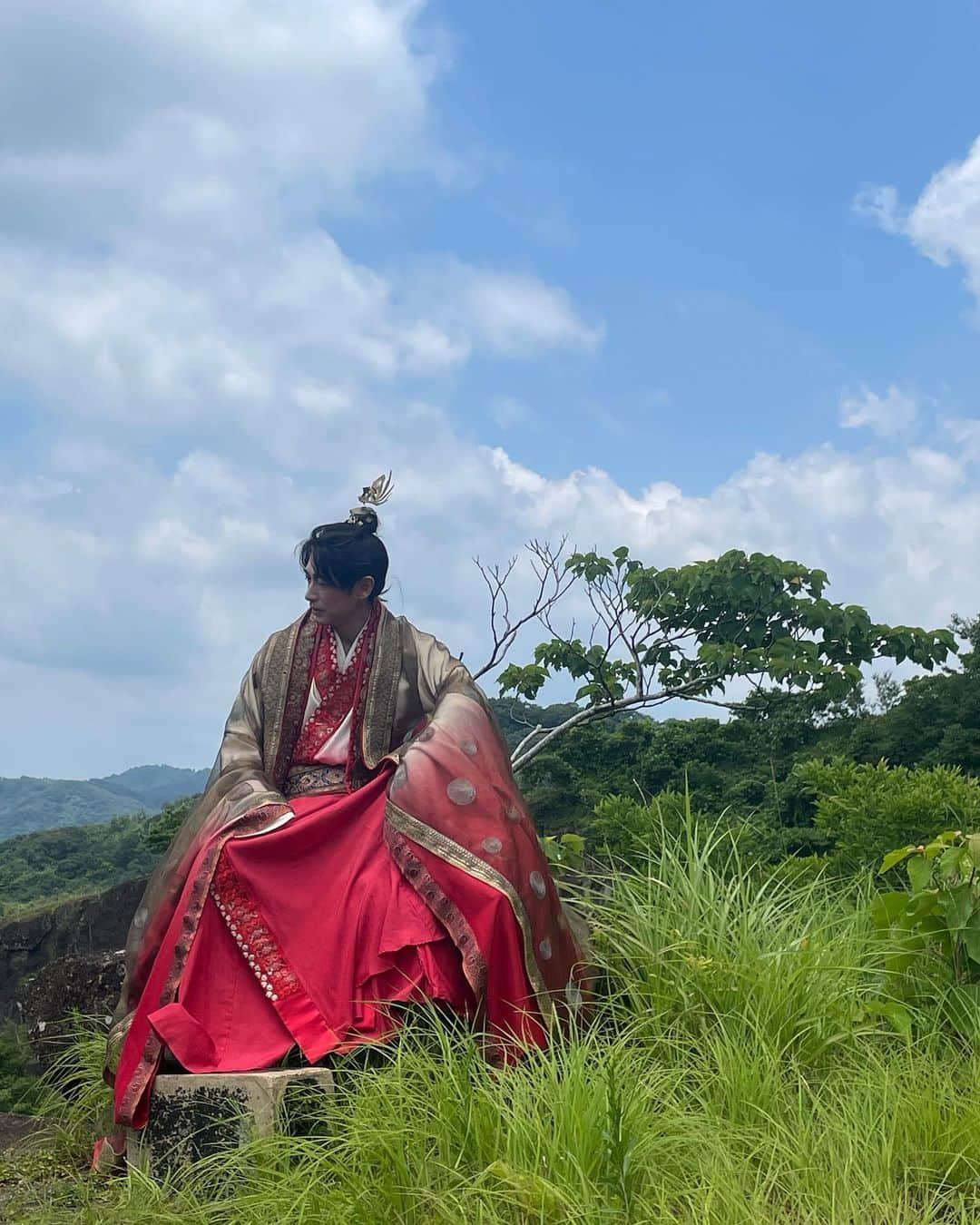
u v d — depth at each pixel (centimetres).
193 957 454
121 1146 430
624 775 1684
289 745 532
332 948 455
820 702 1270
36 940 1650
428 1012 434
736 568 1235
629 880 560
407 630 548
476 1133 361
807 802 1304
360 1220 335
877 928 537
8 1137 502
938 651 1272
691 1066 430
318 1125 407
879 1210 335
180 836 505
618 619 1270
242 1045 444
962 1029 488
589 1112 357
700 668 1272
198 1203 372
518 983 443
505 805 479
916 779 938
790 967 473
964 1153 367
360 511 550
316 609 538
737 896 547
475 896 451
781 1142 370
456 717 498
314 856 478
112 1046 468
